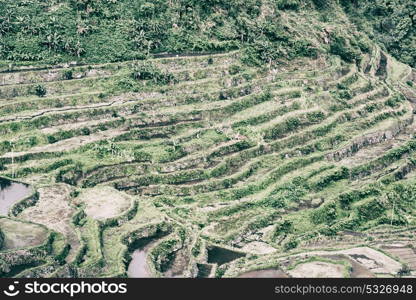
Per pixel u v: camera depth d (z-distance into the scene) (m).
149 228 174.75
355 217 193.62
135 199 183.25
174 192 190.75
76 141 199.00
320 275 164.75
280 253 175.38
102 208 178.75
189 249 171.50
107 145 197.88
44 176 187.38
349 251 177.62
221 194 191.38
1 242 159.25
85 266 158.12
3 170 188.00
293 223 186.88
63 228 169.00
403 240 187.00
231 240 178.62
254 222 184.50
